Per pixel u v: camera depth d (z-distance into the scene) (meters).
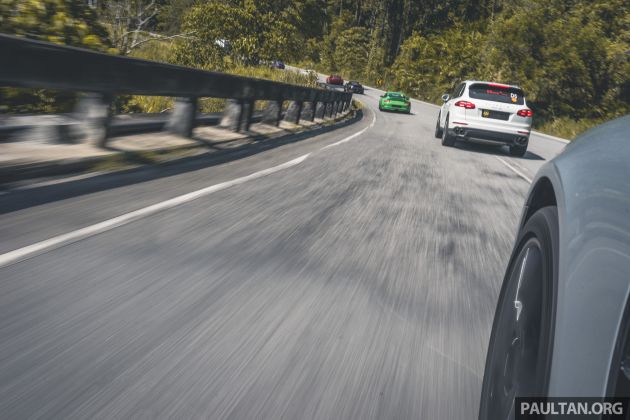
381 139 15.21
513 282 2.10
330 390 2.39
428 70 67.88
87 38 10.32
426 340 2.99
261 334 2.89
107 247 4.07
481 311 3.50
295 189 6.94
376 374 2.57
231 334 2.86
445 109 17.05
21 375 2.33
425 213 6.39
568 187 1.71
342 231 5.15
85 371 2.39
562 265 1.51
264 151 10.09
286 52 36.81
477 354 2.88
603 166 1.59
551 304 1.53
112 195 5.70
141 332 2.80
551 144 22.95
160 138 9.47
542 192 2.11
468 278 4.16
